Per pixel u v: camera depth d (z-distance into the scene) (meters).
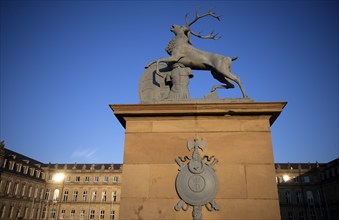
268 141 5.06
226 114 5.26
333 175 54.22
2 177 50.53
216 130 5.20
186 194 4.68
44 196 63.97
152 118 5.41
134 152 5.16
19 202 55.00
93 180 65.44
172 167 4.98
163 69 6.27
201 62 6.07
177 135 5.22
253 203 4.62
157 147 5.16
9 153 56.12
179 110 5.29
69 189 65.19
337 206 52.03
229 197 4.67
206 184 4.71
